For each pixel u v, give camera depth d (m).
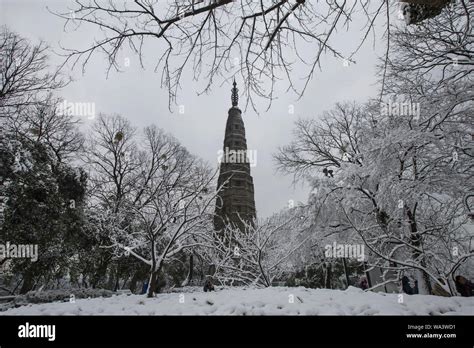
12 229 12.42
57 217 14.13
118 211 18.22
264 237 15.48
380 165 10.18
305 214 13.16
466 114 10.09
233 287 14.42
